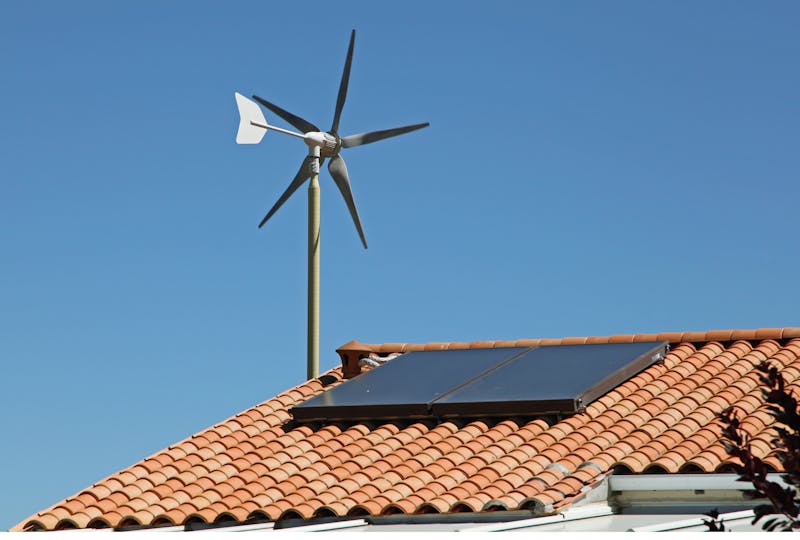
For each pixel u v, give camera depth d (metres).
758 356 26.34
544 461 22.20
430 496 21.47
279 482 23.39
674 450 21.70
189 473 24.22
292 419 26.89
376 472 23.06
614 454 22.12
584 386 24.41
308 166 36.75
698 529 19.98
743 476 12.91
